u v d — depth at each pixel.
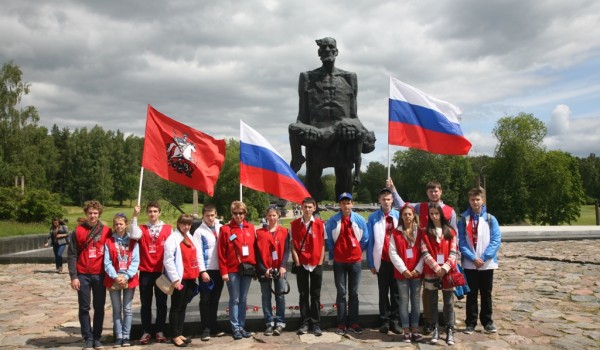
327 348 5.64
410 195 64.00
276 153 7.41
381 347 5.68
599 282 10.31
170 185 43.75
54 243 13.87
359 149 10.14
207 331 6.14
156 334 6.09
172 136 7.05
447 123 7.56
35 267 15.01
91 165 75.38
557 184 46.31
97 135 78.31
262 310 6.91
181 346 5.82
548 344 5.77
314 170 10.42
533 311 7.62
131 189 80.69
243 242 6.17
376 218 6.54
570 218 47.66
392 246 6.01
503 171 48.62
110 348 5.81
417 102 7.63
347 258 6.30
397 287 6.36
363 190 78.81
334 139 10.11
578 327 6.58
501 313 7.51
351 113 10.60
